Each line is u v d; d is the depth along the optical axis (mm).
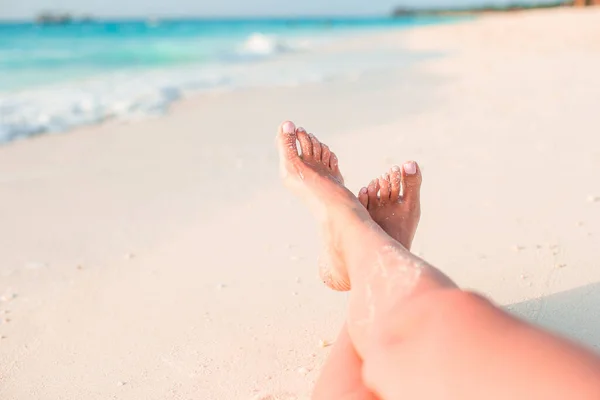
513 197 3330
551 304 2166
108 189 4109
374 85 8547
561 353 1077
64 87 9023
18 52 17406
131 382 1988
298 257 2857
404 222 2471
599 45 12648
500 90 7066
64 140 5543
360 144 4863
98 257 3025
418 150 4508
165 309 2453
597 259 2496
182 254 2988
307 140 2668
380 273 1556
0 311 2521
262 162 4570
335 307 2377
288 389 1889
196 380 1973
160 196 3906
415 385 1193
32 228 3459
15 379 2051
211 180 4184
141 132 5793
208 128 5891
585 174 3617
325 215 2039
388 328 1349
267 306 2412
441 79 8734
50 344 2258
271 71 11266
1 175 4496
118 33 34938
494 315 1210
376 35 27922
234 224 3340
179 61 14148
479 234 2881
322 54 15836
